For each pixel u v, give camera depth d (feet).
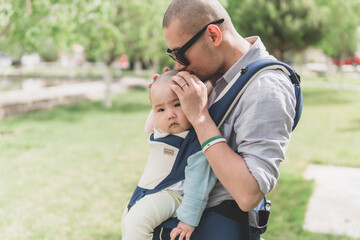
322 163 22.67
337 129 33.94
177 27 4.79
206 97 4.88
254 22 55.11
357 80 95.20
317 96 61.98
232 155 4.58
